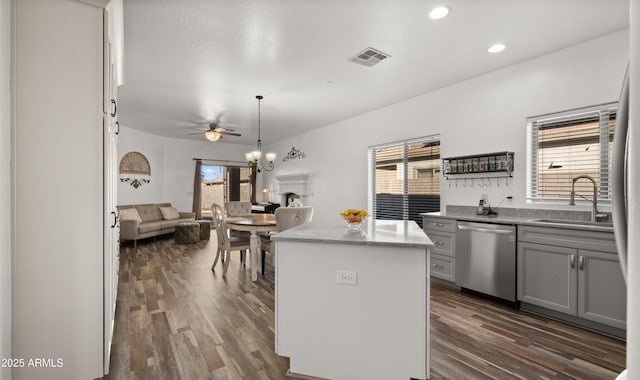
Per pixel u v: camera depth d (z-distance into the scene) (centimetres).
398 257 175
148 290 334
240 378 183
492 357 204
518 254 281
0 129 141
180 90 421
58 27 164
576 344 220
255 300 306
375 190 534
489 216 342
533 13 244
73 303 168
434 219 357
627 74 57
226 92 430
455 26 262
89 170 171
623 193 58
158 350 212
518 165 334
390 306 176
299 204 477
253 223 383
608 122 280
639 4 52
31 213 159
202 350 212
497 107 353
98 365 174
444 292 330
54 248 164
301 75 368
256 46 297
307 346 188
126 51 304
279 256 194
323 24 259
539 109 318
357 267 181
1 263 143
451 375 184
